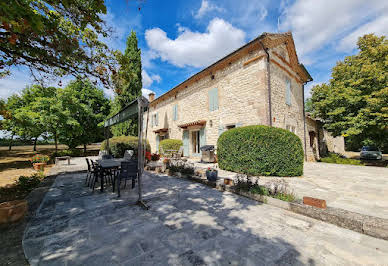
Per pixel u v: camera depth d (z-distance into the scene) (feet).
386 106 29.19
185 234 8.00
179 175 21.57
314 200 10.25
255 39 25.46
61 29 10.36
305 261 6.02
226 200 12.89
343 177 19.71
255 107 26.61
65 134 43.55
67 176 22.59
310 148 42.78
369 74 31.78
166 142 43.83
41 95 40.83
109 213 10.62
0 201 13.00
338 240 7.41
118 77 13.61
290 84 34.30
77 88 54.03
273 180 17.94
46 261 6.12
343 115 37.11
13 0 5.20
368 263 5.90
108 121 27.35
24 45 9.45
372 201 11.78
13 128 37.65
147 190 15.78
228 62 31.58
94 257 6.34
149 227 8.73
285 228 8.52
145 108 15.62
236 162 22.15
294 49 34.50
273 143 20.03
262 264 5.86
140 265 5.86
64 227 8.80
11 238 7.75
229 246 6.98
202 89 37.83
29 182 18.06
